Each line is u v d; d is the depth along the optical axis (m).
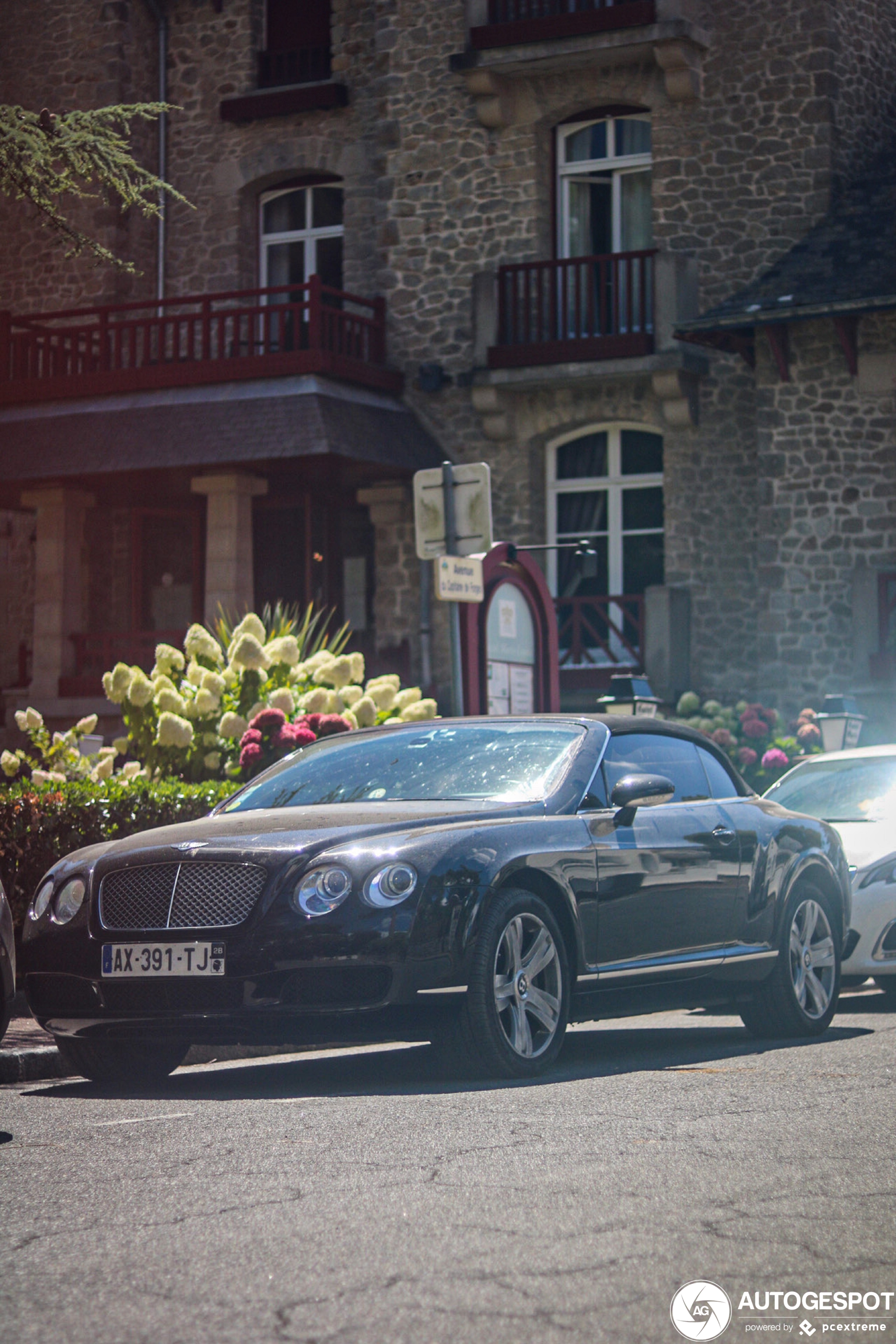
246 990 7.24
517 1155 5.68
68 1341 3.75
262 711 14.02
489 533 13.27
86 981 7.60
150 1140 6.20
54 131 16.12
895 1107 6.73
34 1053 8.88
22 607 29.73
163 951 7.40
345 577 27.97
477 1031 7.48
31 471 24.92
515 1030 7.68
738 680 24.84
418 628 26.36
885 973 12.09
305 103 27.94
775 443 23.89
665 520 25.28
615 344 24.92
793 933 9.81
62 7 29.39
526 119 26.36
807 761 14.30
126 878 7.64
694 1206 4.91
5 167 16.09
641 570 26.12
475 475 13.33
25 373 26.28
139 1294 4.10
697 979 8.99
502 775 8.61
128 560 28.81
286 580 27.45
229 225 28.61
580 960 8.10
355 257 27.94
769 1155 5.70
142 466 24.22
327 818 7.89
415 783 8.66
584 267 26.31
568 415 25.91
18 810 11.40
